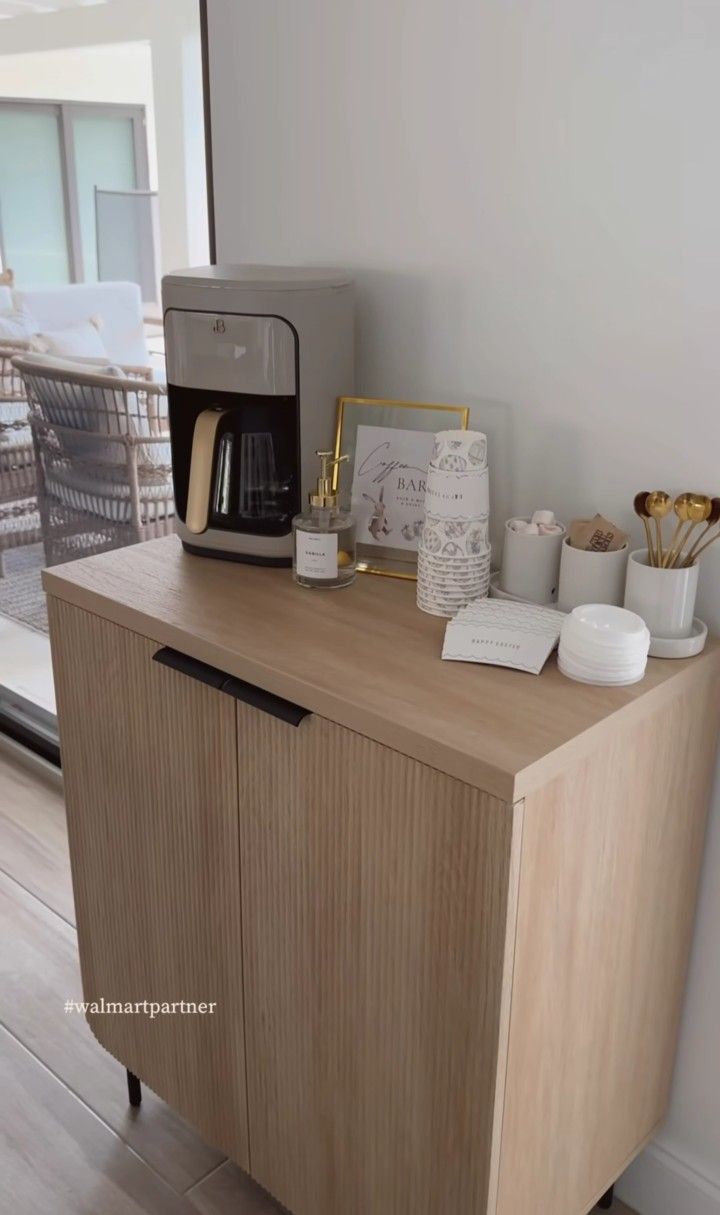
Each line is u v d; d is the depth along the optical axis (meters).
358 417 1.46
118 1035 1.73
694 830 1.37
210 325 1.40
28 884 2.35
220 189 1.71
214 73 1.65
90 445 2.20
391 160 1.46
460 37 1.34
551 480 1.43
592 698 1.14
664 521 1.33
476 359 1.46
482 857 1.06
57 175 2.03
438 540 1.31
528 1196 1.29
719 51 1.14
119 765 1.49
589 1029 1.29
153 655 1.34
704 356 1.25
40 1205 1.64
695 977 1.50
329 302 1.40
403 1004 1.21
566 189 1.31
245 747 1.28
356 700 1.13
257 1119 1.50
